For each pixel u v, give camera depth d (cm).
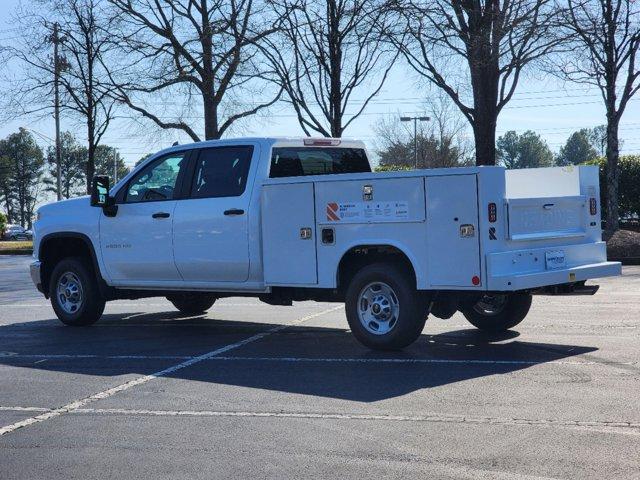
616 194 2206
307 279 890
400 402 653
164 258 1009
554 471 480
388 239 834
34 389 734
